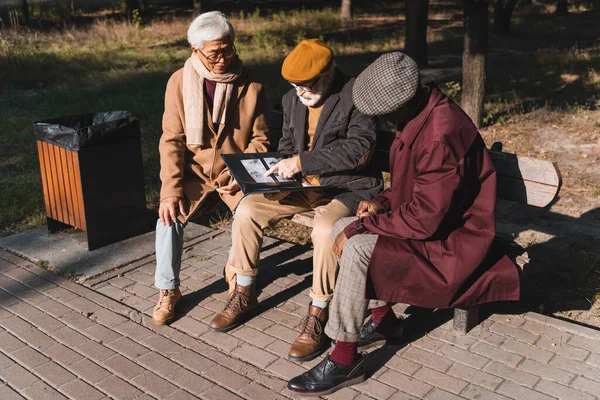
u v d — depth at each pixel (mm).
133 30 21422
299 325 3572
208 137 3797
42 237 4902
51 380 3152
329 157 3324
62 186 4691
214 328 3518
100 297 3961
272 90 11789
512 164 3527
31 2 31203
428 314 3656
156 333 3557
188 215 3684
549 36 20625
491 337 3402
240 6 30469
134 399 2996
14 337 3541
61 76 13750
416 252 2879
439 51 17266
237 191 3736
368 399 2959
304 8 29062
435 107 2834
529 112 9422
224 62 3609
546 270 4402
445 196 2762
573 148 7523
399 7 29766
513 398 2924
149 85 12375
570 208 5625
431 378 3088
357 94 2877
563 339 3365
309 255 4477
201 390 3051
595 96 10547
